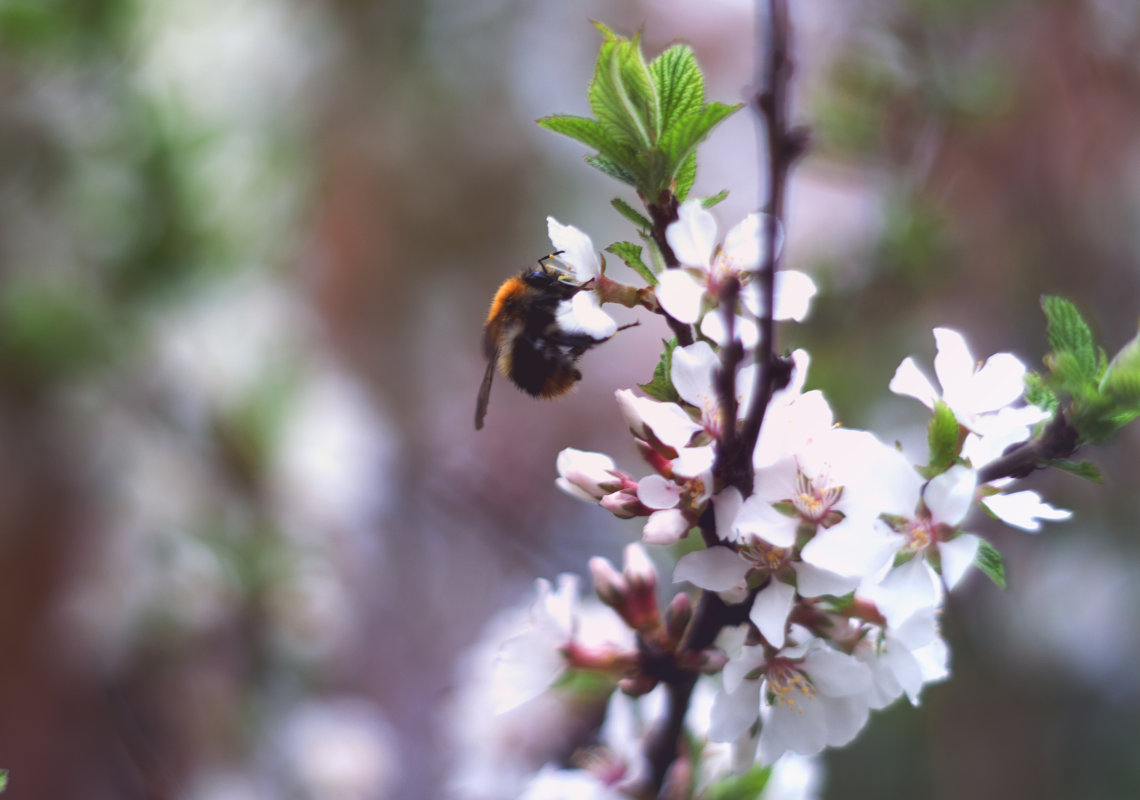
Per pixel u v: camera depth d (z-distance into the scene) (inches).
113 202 24.4
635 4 41.4
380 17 40.0
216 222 25.0
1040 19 25.5
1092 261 26.2
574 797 13.4
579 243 12.1
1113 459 25.4
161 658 23.9
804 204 27.3
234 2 27.5
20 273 24.1
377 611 37.4
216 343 25.4
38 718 24.0
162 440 25.1
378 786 25.7
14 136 24.2
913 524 11.6
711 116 11.8
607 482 12.3
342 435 27.5
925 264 22.7
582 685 13.2
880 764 24.6
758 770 13.3
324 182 38.2
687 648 12.3
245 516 25.0
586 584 32.7
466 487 39.0
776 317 11.9
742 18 39.3
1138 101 26.1
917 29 23.7
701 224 11.9
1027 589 25.3
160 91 24.8
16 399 24.1
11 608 23.9
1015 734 24.5
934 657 12.3
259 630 24.4
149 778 22.6
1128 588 25.2
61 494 24.5
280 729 24.5
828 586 11.7
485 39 42.3
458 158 42.9
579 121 12.0
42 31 23.5
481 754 16.7
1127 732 25.1
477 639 36.8
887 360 23.1
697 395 11.9
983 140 25.1
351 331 41.7
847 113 23.6
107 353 24.1
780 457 11.7
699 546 14.0
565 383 16.0
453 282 44.0
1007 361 11.9
